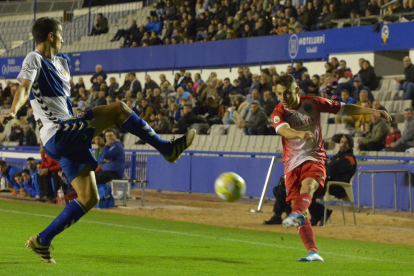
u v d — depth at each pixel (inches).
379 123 1011.3
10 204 951.0
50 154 349.1
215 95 1416.1
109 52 1859.0
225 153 1167.0
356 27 1322.6
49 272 327.0
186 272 349.4
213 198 1152.2
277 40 1462.8
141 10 2000.5
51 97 347.9
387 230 699.4
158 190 1310.3
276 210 749.3
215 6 1668.3
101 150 954.7
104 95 1651.1
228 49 1567.4
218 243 529.7
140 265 373.7
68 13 2386.8
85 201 352.8
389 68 1337.4
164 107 1480.1
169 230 636.1
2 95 1956.2
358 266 403.9
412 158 911.0
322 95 1193.4
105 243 500.4
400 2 1275.8
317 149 423.5
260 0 1568.7
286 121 421.7
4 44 2481.5
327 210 753.6
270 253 469.7
